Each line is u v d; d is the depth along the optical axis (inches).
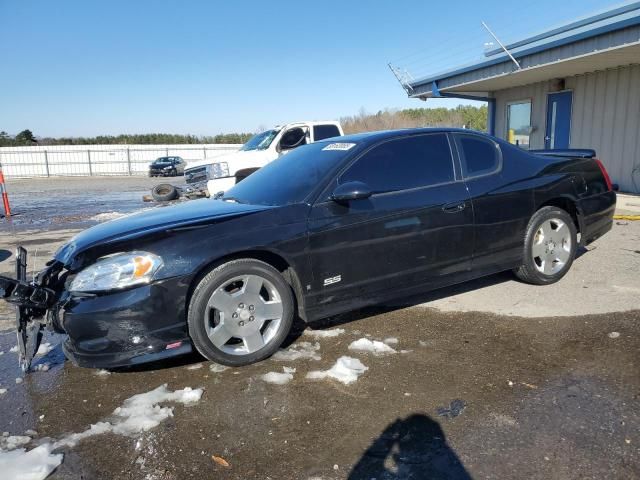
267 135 438.3
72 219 476.1
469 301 175.3
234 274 129.0
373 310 171.5
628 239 256.1
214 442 100.3
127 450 99.1
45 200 701.9
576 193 190.5
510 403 108.5
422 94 622.5
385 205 148.3
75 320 118.5
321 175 147.1
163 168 1275.8
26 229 418.6
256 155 409.7
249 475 90.1
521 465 88.4
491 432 98.5
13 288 119.9
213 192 409.1
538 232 182.4
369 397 114.3
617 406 104.8
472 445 94.9
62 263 130.7
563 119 497.4
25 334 133.7
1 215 528.7
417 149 160.9
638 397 108.0
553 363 125.9
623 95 426.0
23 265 134.6
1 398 123.0
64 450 100.0
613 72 433.1
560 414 103.1
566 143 495.8
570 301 169.3
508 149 180.5
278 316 136.4
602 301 167.3
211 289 126.3
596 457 89.1
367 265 146.3
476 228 164.6
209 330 127.5
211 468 92.5
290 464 92.7
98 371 135.8
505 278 199.5
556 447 92.7
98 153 1465.3
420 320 160.1
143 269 120.3
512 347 136.6
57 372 136.9
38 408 117.5
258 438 101.0
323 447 97.0
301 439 100.0
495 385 116.6
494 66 466.6
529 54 412.5
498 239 170.9
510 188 172.4
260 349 134.0
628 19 311.4
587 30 344.5
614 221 308.2
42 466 94.0
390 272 150.6
